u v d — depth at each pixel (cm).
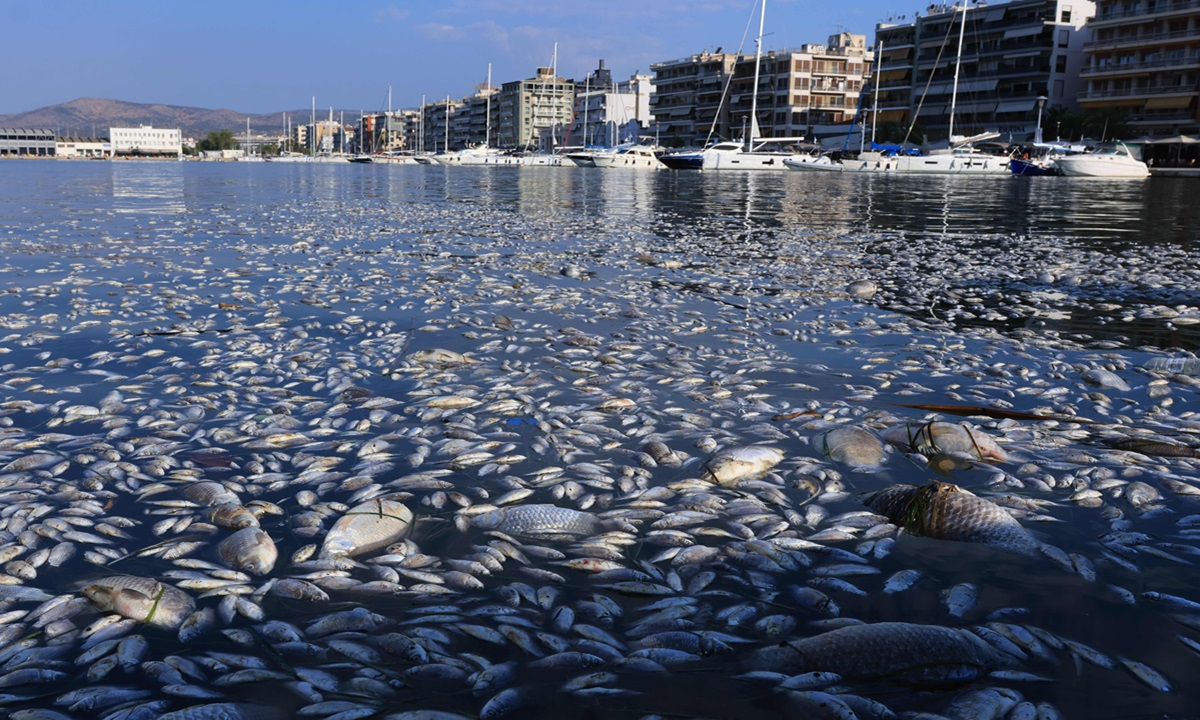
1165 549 285
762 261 1051
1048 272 970
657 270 962
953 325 680
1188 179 5675
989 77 8538
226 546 280
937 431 385
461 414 427
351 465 358
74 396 457
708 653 222
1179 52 6975
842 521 304
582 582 262
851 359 564
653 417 427
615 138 13888
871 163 6438
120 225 1441
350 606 246
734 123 11094
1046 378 519
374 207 2052
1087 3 8050
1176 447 380
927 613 243
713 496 324
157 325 633
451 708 199
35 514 305
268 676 211
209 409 436
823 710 197
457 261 1015
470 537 293
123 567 270
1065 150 6278
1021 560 275
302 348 566
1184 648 226
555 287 831
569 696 203
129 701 200
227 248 1115
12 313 670
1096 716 197
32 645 226
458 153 12100
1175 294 832
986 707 197
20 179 3891
